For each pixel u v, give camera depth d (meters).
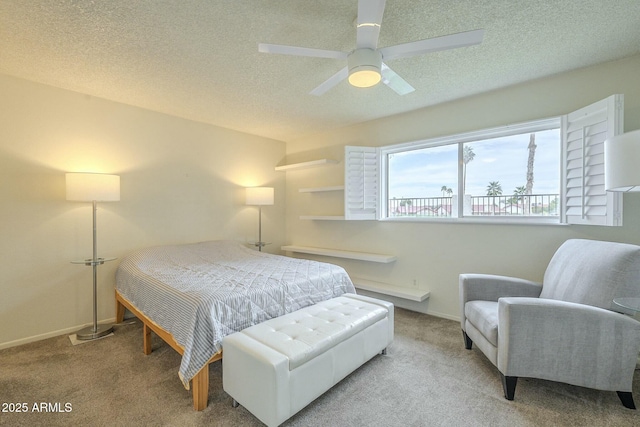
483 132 2.96
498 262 2.88
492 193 3.00
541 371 1.75
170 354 2.38
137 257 2.96
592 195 2.26
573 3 1.67
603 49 2.15
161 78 2.59
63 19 1.78
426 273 3.36
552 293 2.15
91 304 2.97
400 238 3.58
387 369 2.15
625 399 1.70
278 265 2.93
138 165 3.31
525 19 1.81
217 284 2.21
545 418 1.64
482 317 2.09
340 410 1.71
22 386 1.94
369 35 1.60
